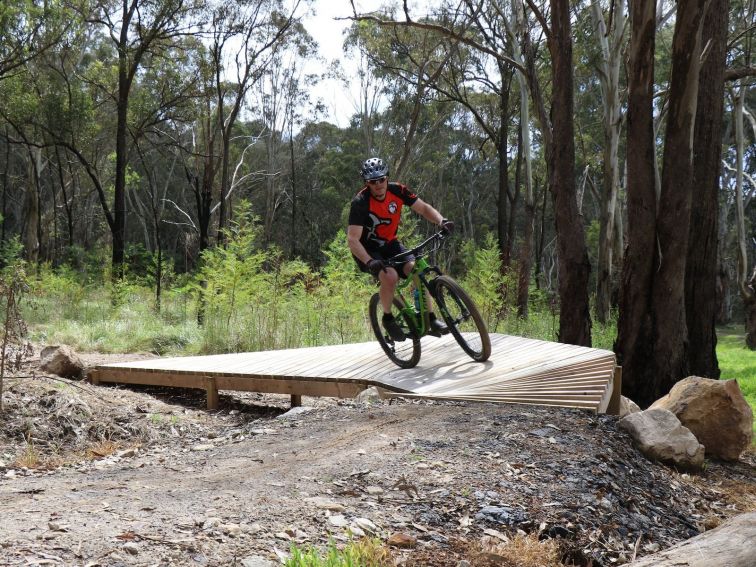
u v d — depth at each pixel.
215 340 14.43
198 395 9.69
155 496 3.94
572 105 12.97
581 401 6.70
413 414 6.20
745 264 25.41
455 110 40.00
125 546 3.03
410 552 3.37
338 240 16.03
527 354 8.23
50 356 9.88
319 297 15.38
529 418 6.11
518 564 3.42
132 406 8.38
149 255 29.11
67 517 3.45
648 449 6.35
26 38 25.02
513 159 41.88
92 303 21.17
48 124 28.03
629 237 10.97
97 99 35.91
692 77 10.31
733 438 7.35
